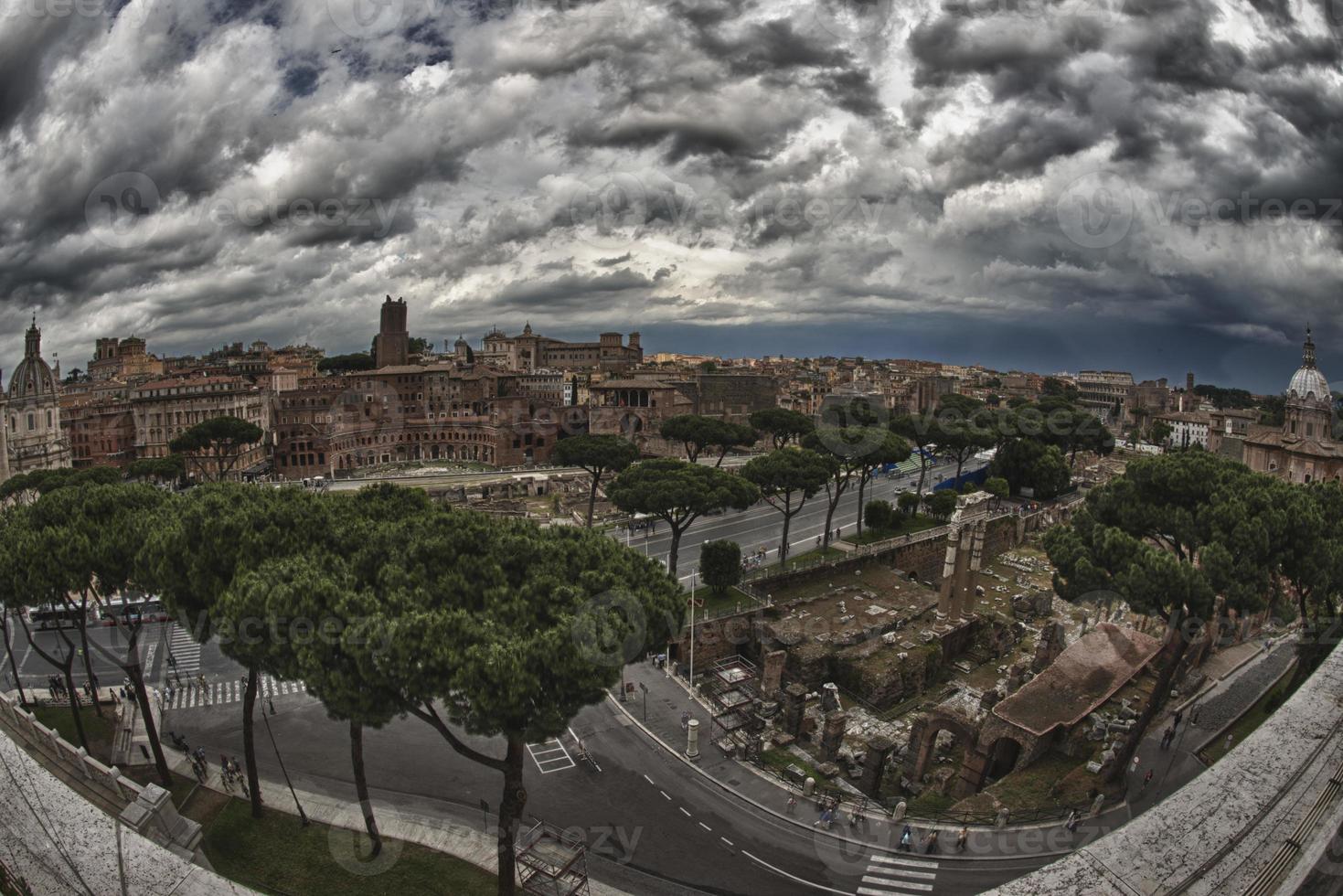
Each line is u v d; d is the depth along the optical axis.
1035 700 54.44
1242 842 31.56
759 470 91.69
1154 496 52.69
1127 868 30.50
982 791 48.47
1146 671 60.75
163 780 45.91
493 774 49.66
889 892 39.31
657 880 40.19
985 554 111.25
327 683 31.28
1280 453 116.69
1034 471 137.38
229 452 154.38
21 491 110.75
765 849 43.00
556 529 42.59
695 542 101.81
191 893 29.05
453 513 43.75
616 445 110.44
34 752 42.31
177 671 64.81
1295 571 47.75
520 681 30.22
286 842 41.53
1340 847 28.72
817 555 96.38
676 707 59.34
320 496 50.31
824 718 59.88
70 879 29.34
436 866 40.19
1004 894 29.52
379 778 48.78
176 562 39.06
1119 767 47.38
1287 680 59.09
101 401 188.75
